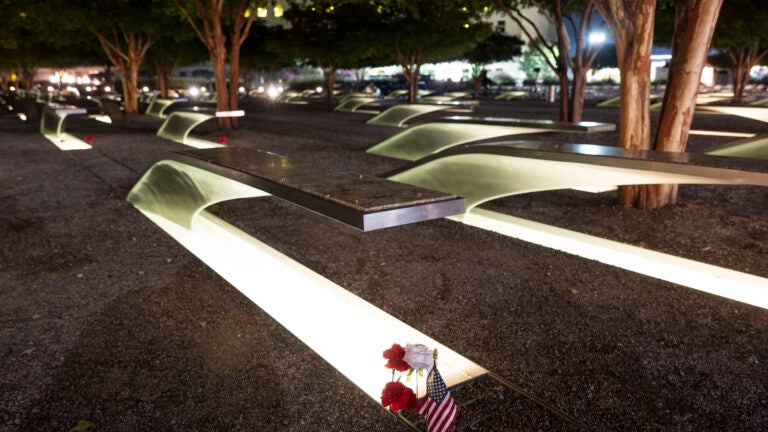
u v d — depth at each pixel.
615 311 3.96
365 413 2.77
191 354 3.38
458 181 5.98
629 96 6.61
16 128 18.83
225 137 14.47
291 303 4.02
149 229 6.09
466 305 4.09
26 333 3.67
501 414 2.75
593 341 3.52
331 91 38.31
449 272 4.78
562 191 8.02
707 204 7.21
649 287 4.37
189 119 14.56
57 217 6.72
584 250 5.22
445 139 10.30
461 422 2.68
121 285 4.49
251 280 4.47
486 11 19.38
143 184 7.07
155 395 2.95
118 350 3.43
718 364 3.24
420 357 2.08
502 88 51.16
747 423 2.69
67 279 4.65
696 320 3.80
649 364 3.24
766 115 10.43
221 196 4.75
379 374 3.09
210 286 4.42
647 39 6.36
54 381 3.09
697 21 5.95
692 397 2.92
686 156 4.23
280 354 3.35
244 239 5.49
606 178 4.37
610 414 2.77
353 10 28.38
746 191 7.99
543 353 3.38
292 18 31.48
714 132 14.62
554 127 8.39
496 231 6.01
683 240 5.59
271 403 2.87
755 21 20.38
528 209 7.01
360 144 13.94
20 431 2.65
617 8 6.39
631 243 5.54
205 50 35.38
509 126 9.07
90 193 8.09
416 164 6.55
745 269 4.79
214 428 2.68
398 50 28.45
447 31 27.36
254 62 40.38
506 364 3.26
